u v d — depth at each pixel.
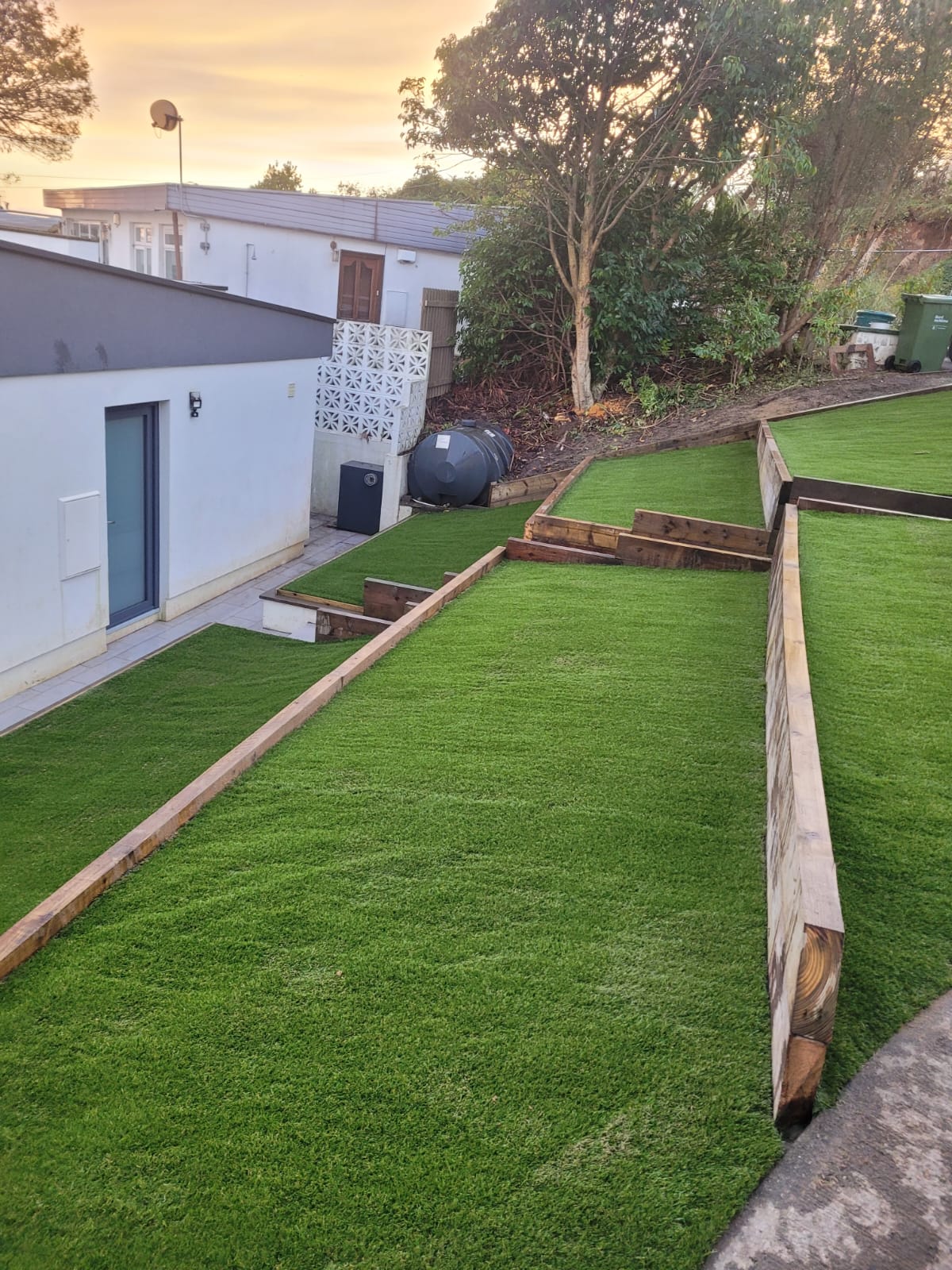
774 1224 1.88
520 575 6.67
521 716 4.23
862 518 6.44
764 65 12.20
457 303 15.59
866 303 19.77
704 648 5.00
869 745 3.42
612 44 11.96
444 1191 2.02
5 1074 2.36
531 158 13.30
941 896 2.69
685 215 14.12
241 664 7.50
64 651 7.27
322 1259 1.90
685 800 3.49
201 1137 2.18
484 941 2.77
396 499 12.67
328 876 3.11
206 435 8.84
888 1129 2.07
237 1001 2.58
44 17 17.72
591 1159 2.07
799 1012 2.04
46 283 6.29
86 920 2.92
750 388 14.09
